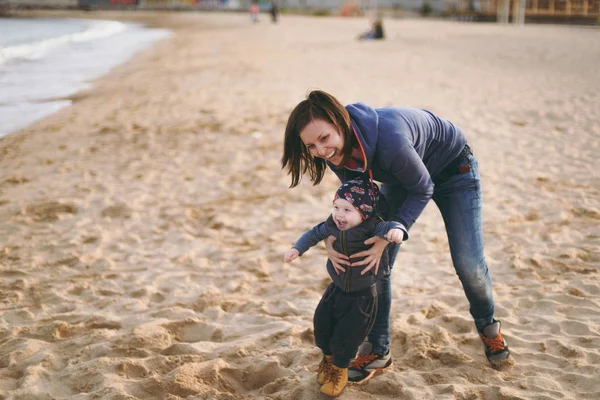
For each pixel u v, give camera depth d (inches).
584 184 270.2
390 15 2824.8
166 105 491.5
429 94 514.3
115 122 428.1
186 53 996.6
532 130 375.9
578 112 420.8
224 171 305.9
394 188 121.1
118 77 697.6
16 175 303.4
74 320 158.1
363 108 106.5
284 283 183.0
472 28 1572.3
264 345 143.6
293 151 108.7
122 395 118.6
